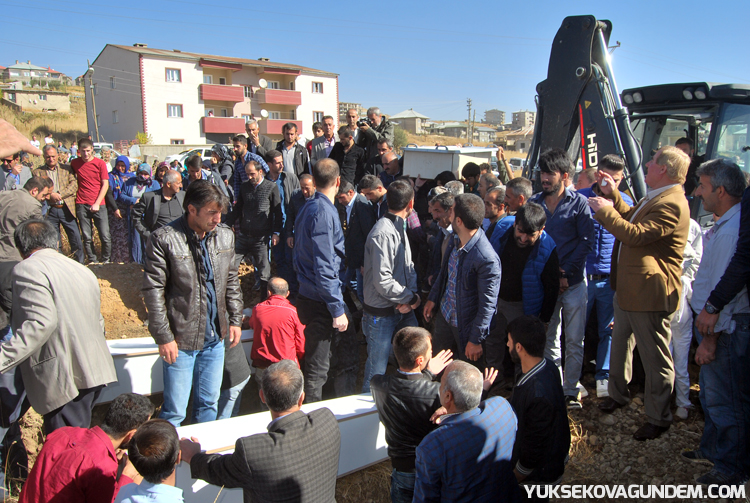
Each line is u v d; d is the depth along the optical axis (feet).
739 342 9.44
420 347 9.11
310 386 13.10
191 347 11.16
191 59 112.57
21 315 9.77
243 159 21.45
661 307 10.52
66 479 7.88
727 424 9.70
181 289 10.91
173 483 7.94
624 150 15.16
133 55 109.09
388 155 20.54
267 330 13.67
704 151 17.76
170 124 112.78
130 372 13.69
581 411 12.86
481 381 7.89
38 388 10.18
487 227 14.60
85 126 137.90
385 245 12.12
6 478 11.40
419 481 7.77
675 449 11.23
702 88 16.85
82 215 24.49
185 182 22.50
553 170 12.23
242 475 7.87
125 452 9.04
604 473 11.12
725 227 9.77
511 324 9.40
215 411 12.19
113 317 18.86
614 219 10.36
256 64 120.47
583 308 12.52
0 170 23.40
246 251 19.42
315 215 12.33
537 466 8.89
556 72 16.11
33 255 10.17
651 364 11.06
